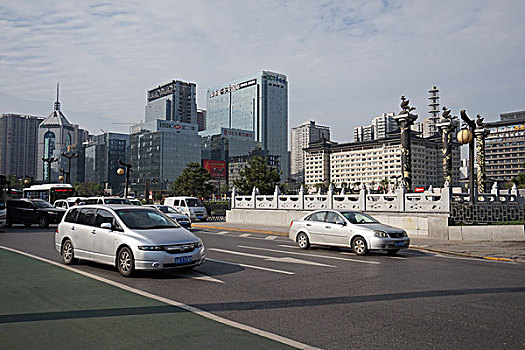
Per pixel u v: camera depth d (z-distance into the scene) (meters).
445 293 7.59
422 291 7.76
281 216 25.73
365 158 161.50
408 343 4.91
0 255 12.05
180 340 4.91
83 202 24.12
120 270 9.06
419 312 6.28
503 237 16.73
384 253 13.83
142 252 8.62
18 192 43.94
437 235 17.92
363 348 4.74
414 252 14.25
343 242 13.38
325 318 5.93
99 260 9.56
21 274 9.09
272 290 7.78
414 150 131.00
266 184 47.75
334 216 14.04
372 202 21.58
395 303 6.83
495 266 11.12
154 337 5.02
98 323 5.56
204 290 7.74
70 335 5.08
